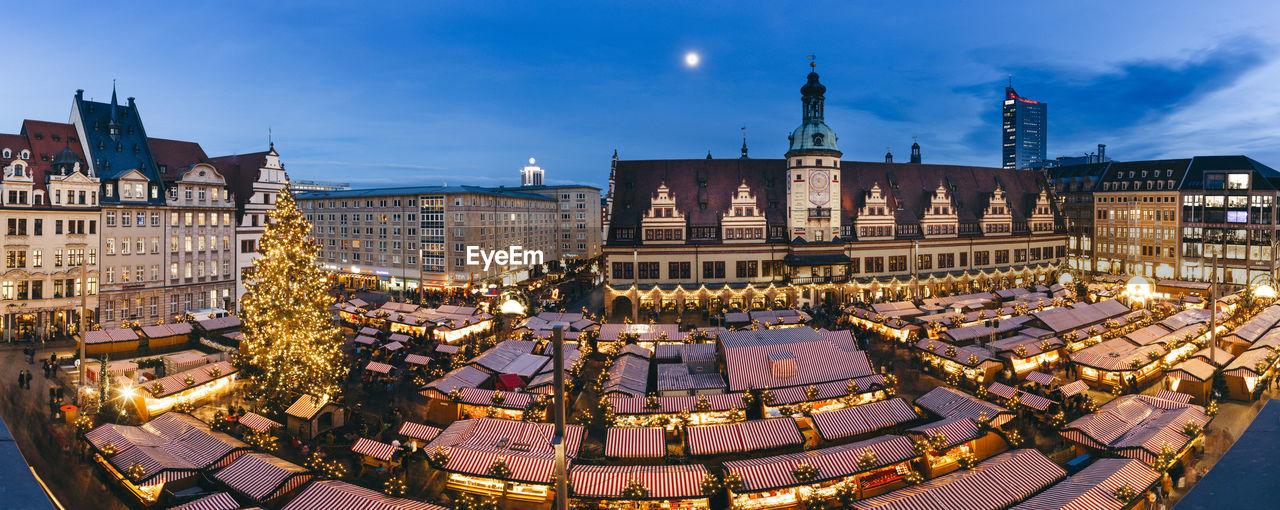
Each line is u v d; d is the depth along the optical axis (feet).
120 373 168.55
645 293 299.58
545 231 484.33
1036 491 98.99
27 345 215.31
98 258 236.43
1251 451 49.52
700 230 307.78
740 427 125.18
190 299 261.44
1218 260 359.05
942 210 344.08
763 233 308.60
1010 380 180.24
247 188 287.28
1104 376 171.83
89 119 255.29
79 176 231.71
